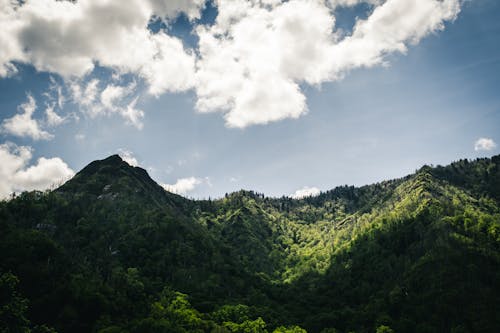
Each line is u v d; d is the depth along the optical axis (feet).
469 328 499.92
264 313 620.08
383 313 577.84
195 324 513.45
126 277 613.93
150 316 512.22
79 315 476.95
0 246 539.29
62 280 520.83
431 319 529.86
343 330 592.60
